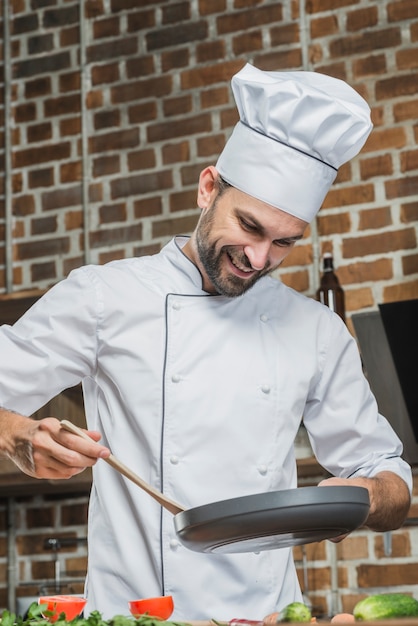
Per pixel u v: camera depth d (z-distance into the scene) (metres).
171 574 1.54
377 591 3.12
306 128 1.56
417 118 3.31
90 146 3.69
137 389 1.62
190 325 1.66
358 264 3.30
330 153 1.61
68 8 3.82
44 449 1.44
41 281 3.68
